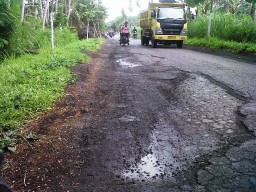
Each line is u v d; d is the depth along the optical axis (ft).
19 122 15.33
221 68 31.53
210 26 66.49
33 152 12.66
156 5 67.36
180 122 15.98
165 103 19.38
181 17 61.93
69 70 27.30
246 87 22.59
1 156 7.75
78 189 10.21
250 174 10.79
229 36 57.62
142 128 15.24
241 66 33.06
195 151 12.67
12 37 34.91
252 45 45.96
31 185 10.43
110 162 11.92
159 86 23.81
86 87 23.36
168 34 61.87
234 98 19.88
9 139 13.26
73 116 16.89
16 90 18.92
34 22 48.80
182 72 29.40
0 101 17.13
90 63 35.47
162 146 13.20
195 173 11.02
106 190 10.14
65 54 34.94
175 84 24.39
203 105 18.70
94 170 11.36
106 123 15.94
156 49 59.62
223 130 14.74
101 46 68.39
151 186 10.31
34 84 21.11
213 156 12.19
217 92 21.49
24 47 38.09
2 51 33.30
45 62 28.12
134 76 28.12
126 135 14.39
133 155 12.44
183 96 20.81
